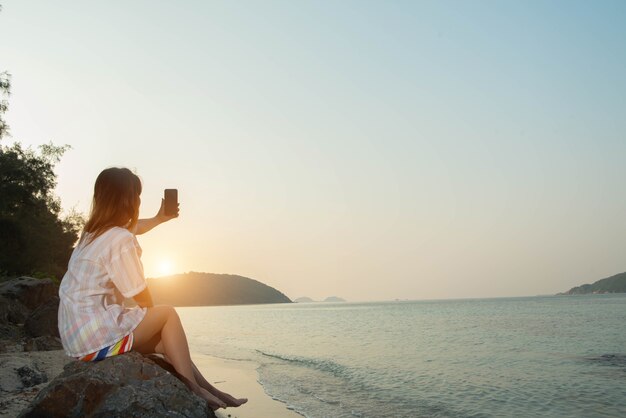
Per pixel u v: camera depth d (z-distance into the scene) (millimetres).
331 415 8578
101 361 3689
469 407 9789
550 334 28453
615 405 10156
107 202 3641
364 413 8867
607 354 18984
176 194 4457
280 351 20578
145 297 3668
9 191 25797
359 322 48969
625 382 12805
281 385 11656
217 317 78375
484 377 13500
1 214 27828
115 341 3646
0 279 30547
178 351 3832
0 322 16219
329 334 31859
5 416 5719
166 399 3588
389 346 22469
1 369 7812
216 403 3873
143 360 3738
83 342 3602
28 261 34031
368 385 11992
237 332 36125
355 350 20797
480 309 82250
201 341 27297
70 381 3607
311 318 65500
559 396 11039
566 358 17750
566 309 70250
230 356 18484
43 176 26625
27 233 31719
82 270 3568
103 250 3529
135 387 3598
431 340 25500
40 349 12211
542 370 14906
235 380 12359
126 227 3768
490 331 31375
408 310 94375
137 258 3604
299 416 8344
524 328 33750
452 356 18359
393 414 8914
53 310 14766
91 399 3562
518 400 10555
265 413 8539
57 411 3561
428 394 10992
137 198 3783
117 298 3748
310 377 13016
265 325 47781
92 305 3609
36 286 19047
